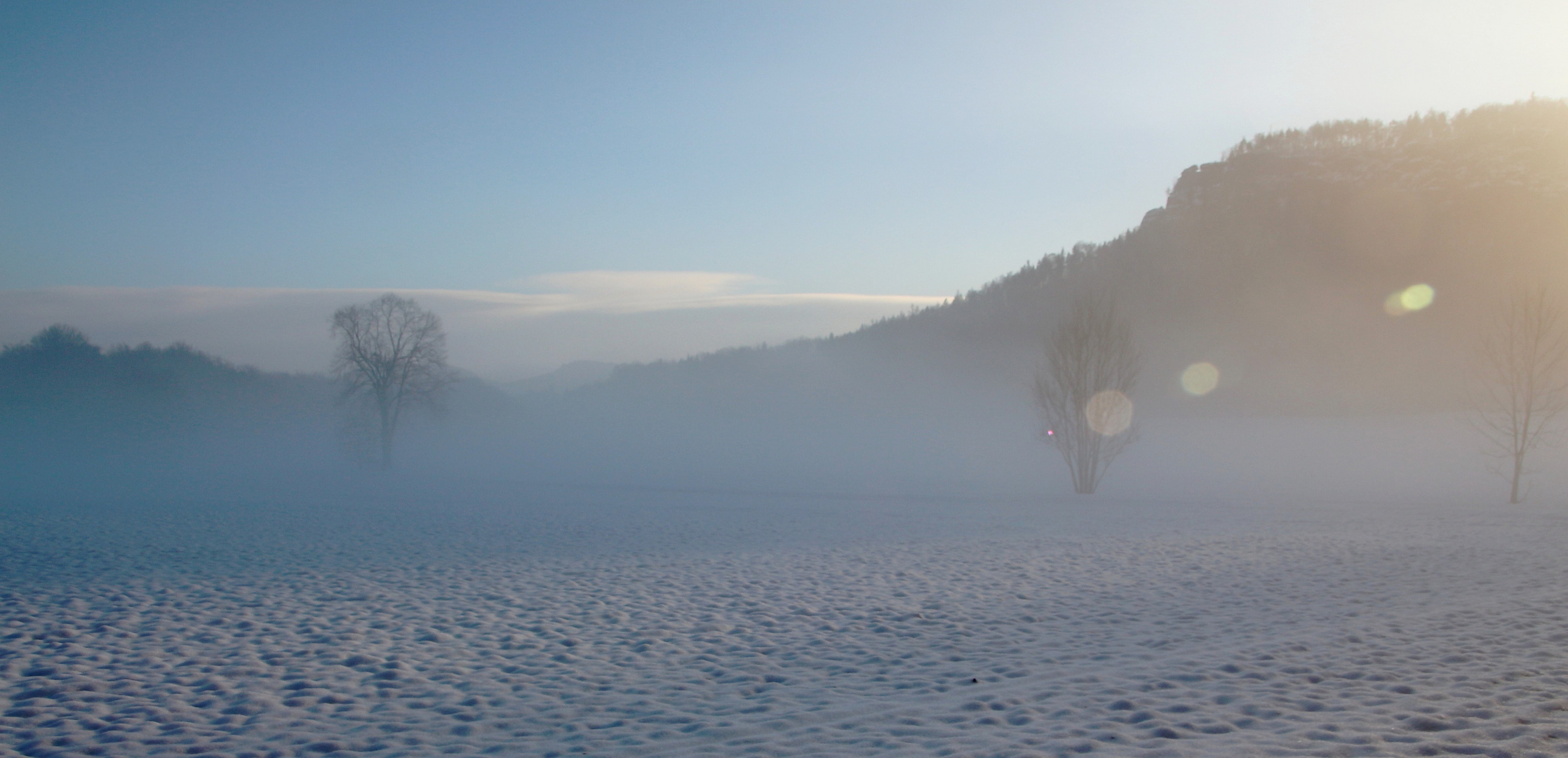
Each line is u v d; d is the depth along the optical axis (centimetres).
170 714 641
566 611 1116
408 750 558
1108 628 980
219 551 1811
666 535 2252
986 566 1573
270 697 693
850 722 614
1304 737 547
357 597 1226
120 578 1393
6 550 1791
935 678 753
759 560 1686
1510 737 537
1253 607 1109
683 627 1006
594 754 544
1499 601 1109
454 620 1048
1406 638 876
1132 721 596
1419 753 510
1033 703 655
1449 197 15138
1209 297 15062
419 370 6331
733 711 651
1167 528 2397
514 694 709
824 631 981
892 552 1834
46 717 630
